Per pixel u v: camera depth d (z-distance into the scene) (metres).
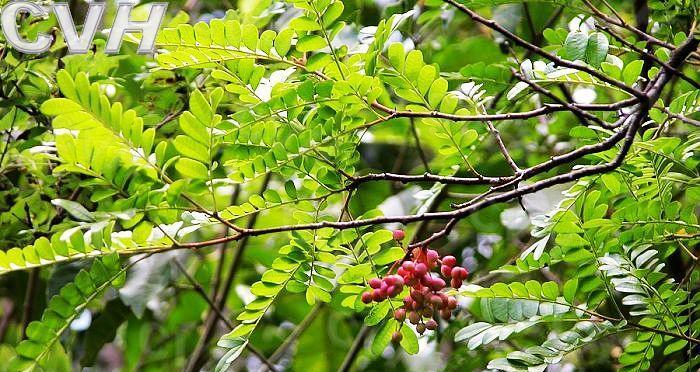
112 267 1.14
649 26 1.37
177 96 1.40
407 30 1.50
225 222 1.15
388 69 1.19
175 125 1.41
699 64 1.32
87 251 1.13
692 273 1.28
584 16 1.33
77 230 1.11
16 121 1.38
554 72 1.19
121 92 1.53
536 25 1.61
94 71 1.39
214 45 1.17
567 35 1.28
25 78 1.39
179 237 1.14
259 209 1.19
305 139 1.18
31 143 1.35
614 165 1.17
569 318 1.23
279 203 1.19
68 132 1.12
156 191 1.13
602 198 1.28
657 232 1.26
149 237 1.14
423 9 1.62
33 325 1.14
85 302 1.14
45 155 1.12
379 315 1.20
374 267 1.20
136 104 1.47
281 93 1.17
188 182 1.15
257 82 1.19
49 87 1.36
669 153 1.23
